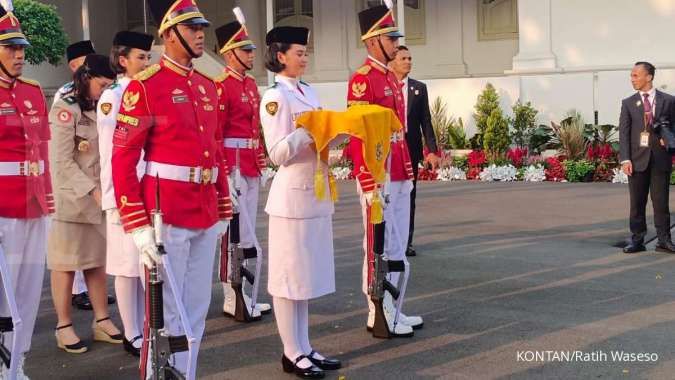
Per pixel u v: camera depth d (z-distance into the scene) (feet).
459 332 20.43
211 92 15.85
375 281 19.98
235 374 17.95
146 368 14.89
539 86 54.85
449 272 26.63
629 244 29.19
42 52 52.60
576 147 49.24
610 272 26.12
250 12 70.08
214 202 15.78
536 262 27.76
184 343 14.56
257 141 23.02
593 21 54.34
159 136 14.99
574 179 47.96
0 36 16.01
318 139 16.89
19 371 16.70
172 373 14.38
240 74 23.02
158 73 14.99
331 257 18.11
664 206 28.81
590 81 53.88
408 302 23.24
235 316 22.03
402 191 20.93
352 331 20.79
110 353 19.86
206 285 15.92
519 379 17.13
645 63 29.01
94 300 20.62
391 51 20.18
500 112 51.52
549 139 52.39
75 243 19.85
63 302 19.90
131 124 14.57
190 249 15.62
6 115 16.33
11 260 16.34
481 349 19.10
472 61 65.51
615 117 53.52
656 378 16.97
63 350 20.04
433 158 29.76
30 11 51.65
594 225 34.17
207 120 15.52
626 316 21.29
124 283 19.38
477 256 28.89
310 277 17.52
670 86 52.70
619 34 53.88
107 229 19.40
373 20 20.12
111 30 72.13
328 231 17.93
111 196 18.17
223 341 20.34
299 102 17.93
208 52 64.95
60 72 67.41
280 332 17.90
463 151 52.85
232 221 21.75
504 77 55.57
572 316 21.43
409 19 66.90
